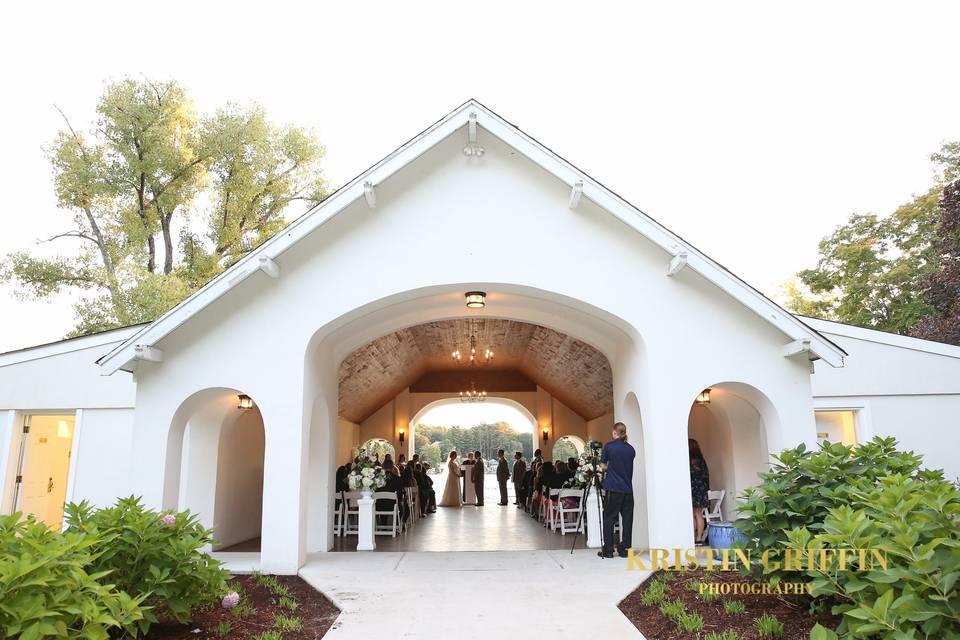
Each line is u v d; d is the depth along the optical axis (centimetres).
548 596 540
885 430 959
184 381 680
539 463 1506
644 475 804
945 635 281
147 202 1652
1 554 309
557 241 716
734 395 841
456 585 581
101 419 939
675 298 707
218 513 852
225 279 661
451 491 1745
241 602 510
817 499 442
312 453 809
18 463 952
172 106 1588
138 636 413
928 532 311
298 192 1895
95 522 416
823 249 2084
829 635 299
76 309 1386
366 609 505
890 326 1842
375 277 704
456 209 721
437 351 1516
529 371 1766
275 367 682
